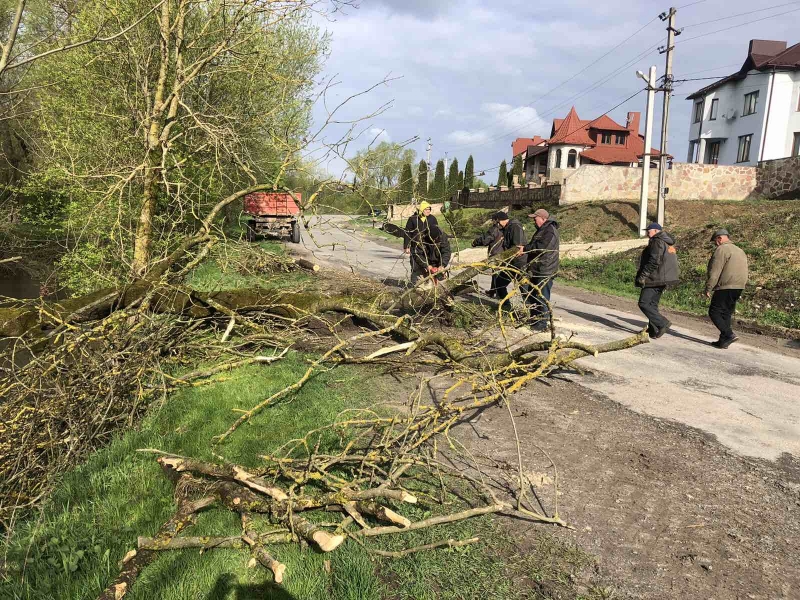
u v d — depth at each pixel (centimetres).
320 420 456
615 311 1104
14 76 1307
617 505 350
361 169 720
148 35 953
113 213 925
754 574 285
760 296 1134
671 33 1994
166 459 375
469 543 304
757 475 396
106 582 276
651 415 513
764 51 3384
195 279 1030
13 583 280
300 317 704
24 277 1625
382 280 1216
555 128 5238
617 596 265
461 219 2736
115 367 505
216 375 584
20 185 1530
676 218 2170
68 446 457
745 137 3409
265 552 272
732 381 639
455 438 445
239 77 1007
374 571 281
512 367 555
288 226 2111
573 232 2241
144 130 825
